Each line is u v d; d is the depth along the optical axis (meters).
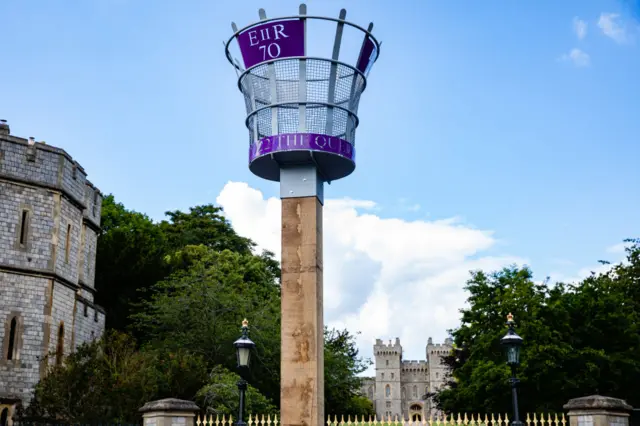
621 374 37.97
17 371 33.75
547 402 37.25
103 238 51.00
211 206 66.69
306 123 21.73
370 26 22.58
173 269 53.22
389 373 161.75
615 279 49.75
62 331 36.84
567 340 38.91
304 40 22.02
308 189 21.81
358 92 22.83
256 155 22.02
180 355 34.12
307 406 20.42
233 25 23.05
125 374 29.50
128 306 50.03
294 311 21.08
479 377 38.16
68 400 28.17
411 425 22.00
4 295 34.06
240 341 20.08
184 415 19.86
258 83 22.34
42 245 35.66
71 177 38.31
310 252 21.39
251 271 56.25
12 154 35.28
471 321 41.94
